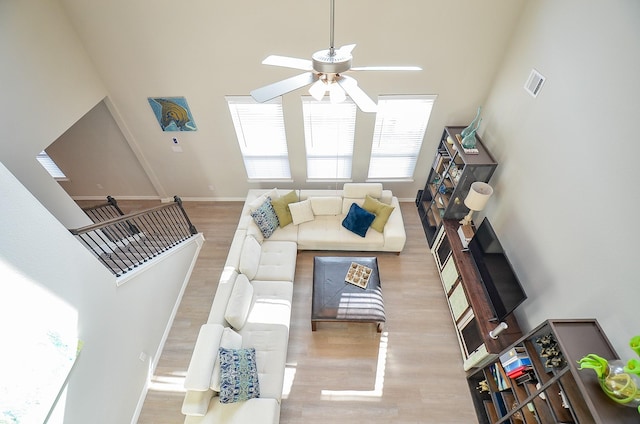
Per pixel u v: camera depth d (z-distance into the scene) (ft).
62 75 11.81
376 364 11.93
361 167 17.46
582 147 8.54
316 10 11.57
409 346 12.48
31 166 11.00
